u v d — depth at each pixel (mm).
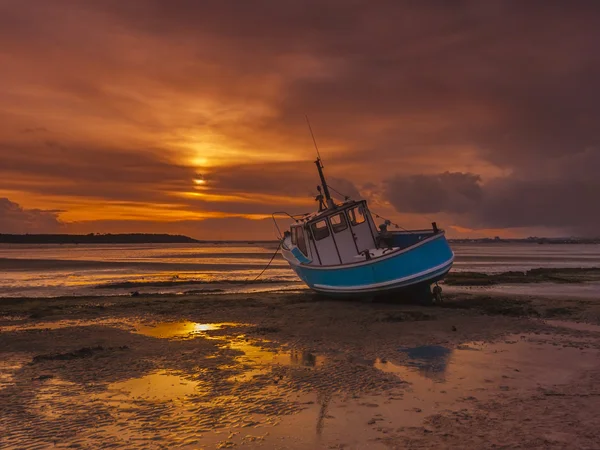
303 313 16156
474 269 43938
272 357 10336
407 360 9984
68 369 9336
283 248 23344
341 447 5656
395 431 6117
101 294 25422
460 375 8797
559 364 9586
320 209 21406
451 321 14492
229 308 17641
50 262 56562
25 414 6844
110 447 5699
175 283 30703
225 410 6988
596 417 6512
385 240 20250
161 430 6230
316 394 7707
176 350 11000
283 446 5707
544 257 74000
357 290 17406
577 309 16578
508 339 12086
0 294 25406
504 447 5551
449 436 5914
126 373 9055
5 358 10289
